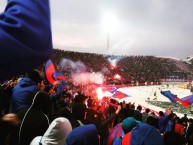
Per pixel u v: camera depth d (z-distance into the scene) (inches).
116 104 441.1
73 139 115.3
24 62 42.0
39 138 131.0
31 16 42.6
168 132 145.3
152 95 2628.0
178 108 1814.7
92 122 275.6
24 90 174.4
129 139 121.0
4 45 40.1
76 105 186.4
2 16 41.7
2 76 40.7
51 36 46.0
